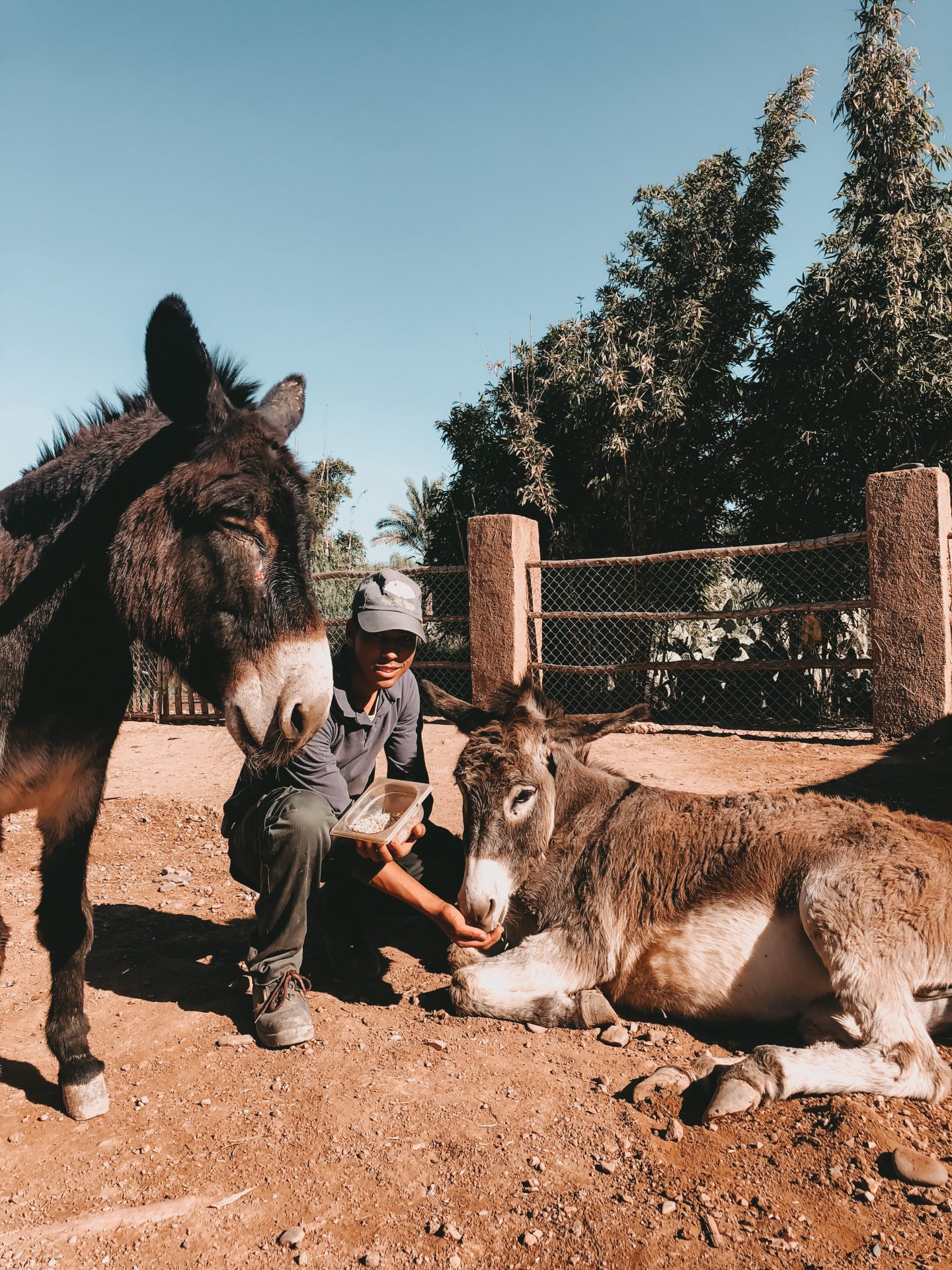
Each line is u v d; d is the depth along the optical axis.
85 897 2.71
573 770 3.52
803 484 11.94
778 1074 2.51
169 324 2.20
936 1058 2.61
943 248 11.02
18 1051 2.97
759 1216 2.08
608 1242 2.00
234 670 2.30
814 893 2.81
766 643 11.28
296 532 2.31
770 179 13.21
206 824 5.96
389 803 3.16
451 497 15.52
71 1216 2.12
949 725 7.94
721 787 6.68
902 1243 1.99
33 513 2.56
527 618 10.48
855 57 11.80
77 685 2.51
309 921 4.19
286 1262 1.96
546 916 3.34
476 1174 2.26
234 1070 2.81
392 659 3.22
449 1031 3.10
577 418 13.17
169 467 2.38
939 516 7.87
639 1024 3.15
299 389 2.96
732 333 13.33
